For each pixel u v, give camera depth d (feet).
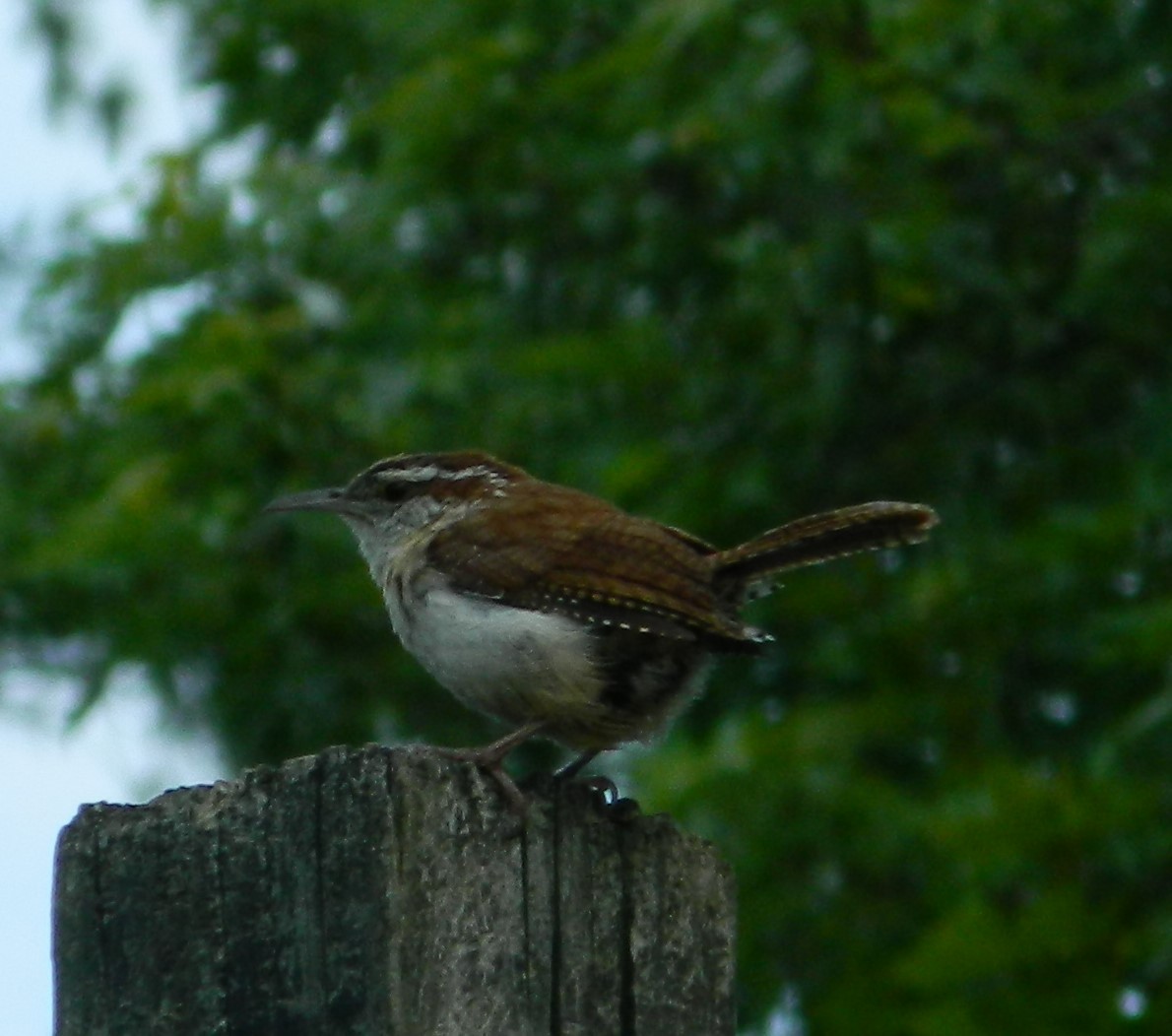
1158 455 42.70
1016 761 43.70
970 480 47.03
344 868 18.88
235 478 46.73
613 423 48.70
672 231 48.14
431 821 19.21
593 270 50.19
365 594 47.09
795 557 26.30
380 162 49.42
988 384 47.47
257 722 48.78
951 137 43.34
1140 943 37.76
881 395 47.88
